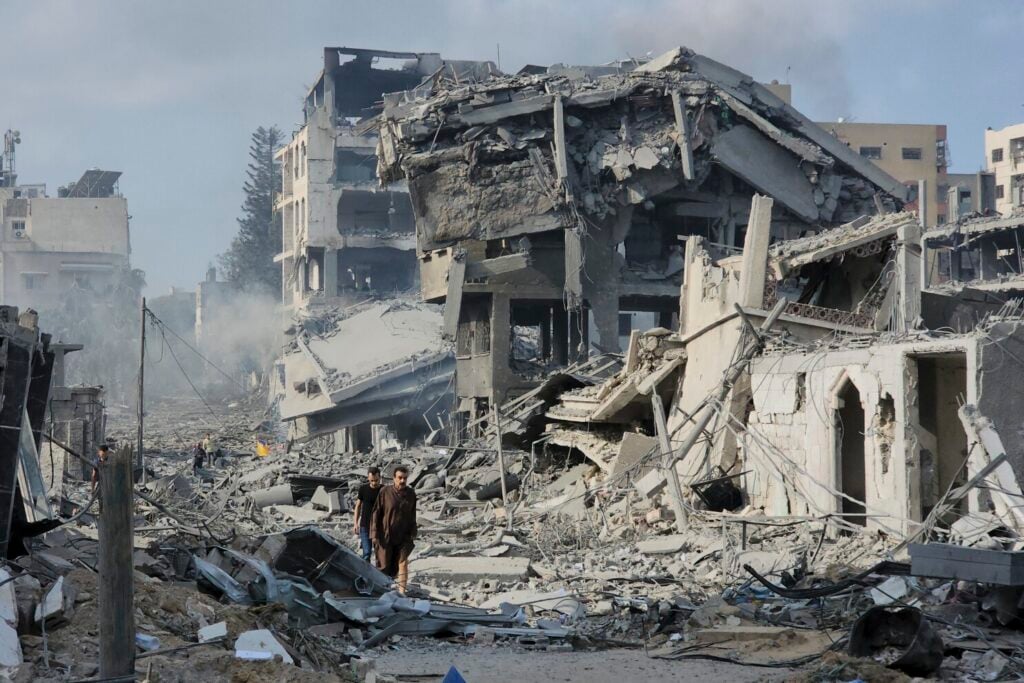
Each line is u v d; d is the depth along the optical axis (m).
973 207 98.88
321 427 63.03
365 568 15.97
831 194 55.09
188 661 9.69
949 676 10.99
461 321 57.22
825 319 28.52
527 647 14.00
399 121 50.78
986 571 12.52
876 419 20.70
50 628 10.44
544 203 51.94
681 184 53.91
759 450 25.41
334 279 98.38
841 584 14.92
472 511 33.94
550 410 39.28
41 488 14.32
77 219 126.19
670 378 32.25
